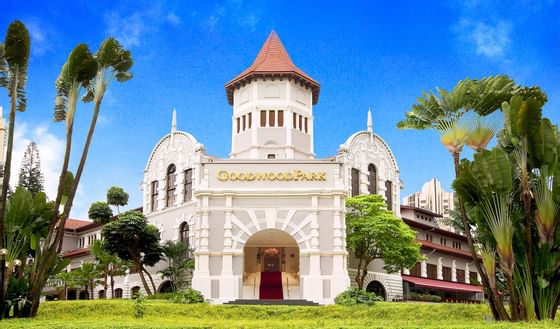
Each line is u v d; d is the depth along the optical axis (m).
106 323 27.17
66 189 35.62
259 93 58.78
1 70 31.52
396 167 65.31
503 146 32.28
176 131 64.12
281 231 45.88
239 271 44.59
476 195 31.27
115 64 33.91
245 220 45.31
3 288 30.19
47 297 71.12
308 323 30.03
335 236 44.78
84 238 79.25
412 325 27.20
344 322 31.17
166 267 61.31
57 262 34.28
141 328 25.17
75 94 32.69
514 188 31.56
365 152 61.97
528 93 32.12
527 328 25.25
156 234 57.38
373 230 50.97
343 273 44.16
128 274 66.81
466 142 32.53
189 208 60.16
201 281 44.09
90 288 66.75
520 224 30.92
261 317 36.41
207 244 44.88
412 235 54.16
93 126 33.25
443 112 32.81
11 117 30.70
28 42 31.09
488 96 31.88
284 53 61.16
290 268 54.62
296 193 45.41
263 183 46.06
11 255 31.88
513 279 30.62
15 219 32.03
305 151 58.88
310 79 60.03
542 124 29.61
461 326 25.92
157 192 65.25
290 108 58.38
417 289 66.81
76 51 32.12
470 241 31.70
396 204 64.44
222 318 36.16
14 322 27.72
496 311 31.39
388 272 56.03
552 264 29.80
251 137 57.97
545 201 30.02
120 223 55.47
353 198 54.53
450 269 72.88
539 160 30.05
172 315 36.44
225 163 46.50
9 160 30.39
